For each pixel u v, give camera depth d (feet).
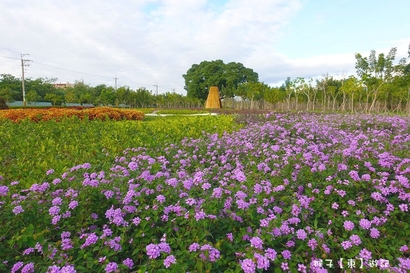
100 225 8.81
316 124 24.84
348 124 28.91
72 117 32.50
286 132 20.63
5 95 135.74
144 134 22.29
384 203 9.15
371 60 70.59
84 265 6.82
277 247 7.61
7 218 8.04
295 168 11.76
